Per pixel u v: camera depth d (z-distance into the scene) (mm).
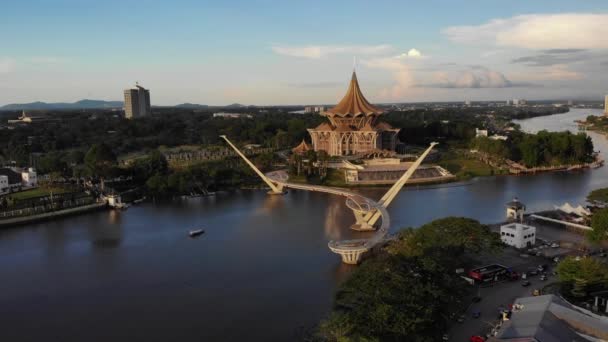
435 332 103125
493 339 95938
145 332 120375
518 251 167125
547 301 108438
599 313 115812
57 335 119750
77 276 159875
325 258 172750
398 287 106688
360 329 93562
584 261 128750
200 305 135625
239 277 156250
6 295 144750
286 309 131375
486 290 132250
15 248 192500
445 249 137125
